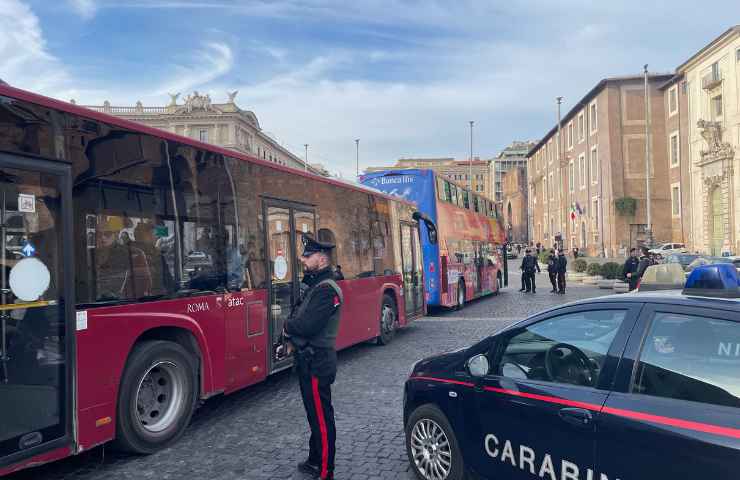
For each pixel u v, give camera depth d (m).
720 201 42.38
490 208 22.88
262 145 84.56
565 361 3.59
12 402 4.11
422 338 12.02
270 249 7.39
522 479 3.63
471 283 18.91
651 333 3.23
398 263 12.19
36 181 4.37
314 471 4.73
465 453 4.07
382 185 15.72
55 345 4.43
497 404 3.82
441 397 4.26
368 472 4.76
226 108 72.69
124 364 5.02
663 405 2.98
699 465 2.74
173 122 71.94
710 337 2.99
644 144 50.69
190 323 5.83
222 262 6.42
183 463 5.07
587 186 57.00
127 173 5.19
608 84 51.28
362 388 7.70
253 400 7.31
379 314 10.98
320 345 4.58
